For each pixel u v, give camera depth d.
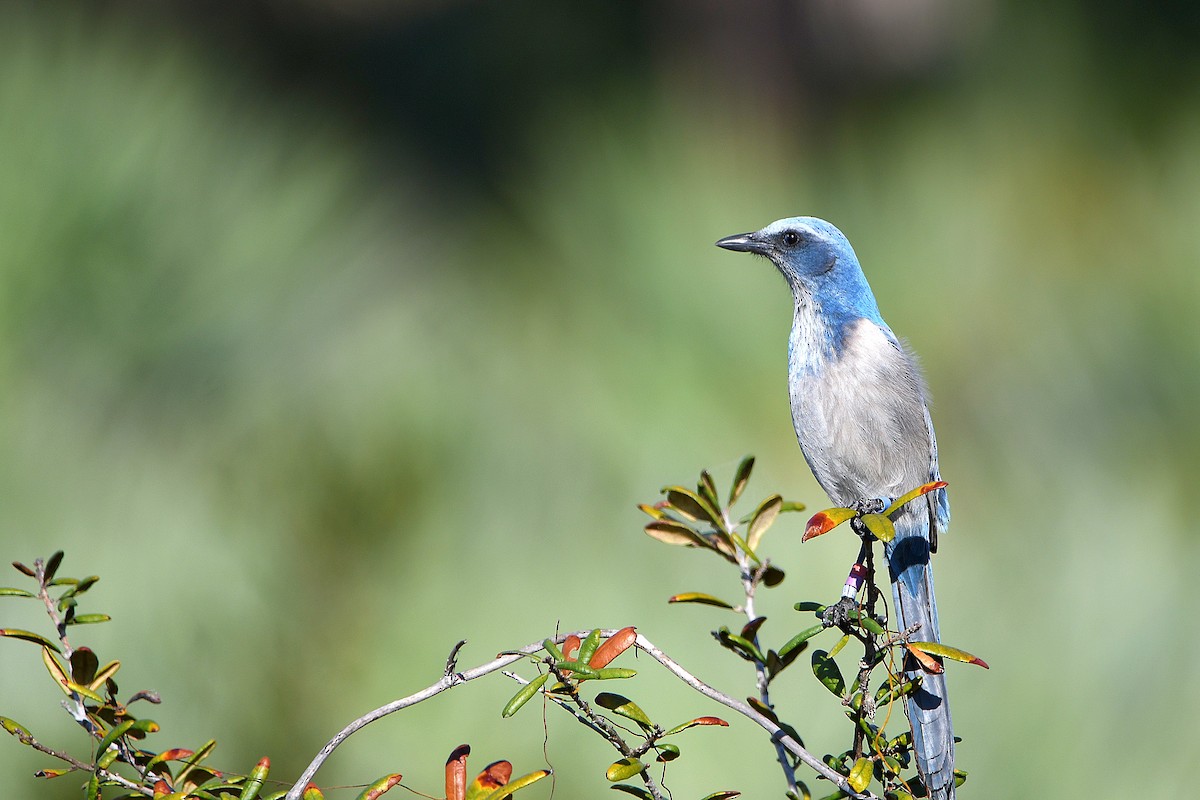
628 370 10.73
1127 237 11.55
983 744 9.11
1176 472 10.38
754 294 11.09
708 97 16.34
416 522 9.98
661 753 5.82
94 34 11.19
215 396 10.18
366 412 10.62
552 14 22.72
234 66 12.98
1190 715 9.11
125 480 9.54
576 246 11.83
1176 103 12.27
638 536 9.84
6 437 9.17
